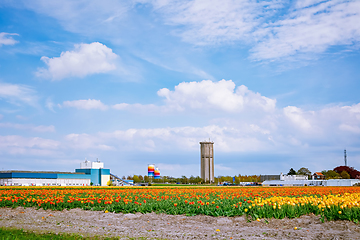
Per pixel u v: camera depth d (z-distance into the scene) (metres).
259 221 25.88
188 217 28.48
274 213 26.50
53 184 153.50
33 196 44.94
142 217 28.72
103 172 174.50
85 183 166.75
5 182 142.12
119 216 29.67
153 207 32.81
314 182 175.38
